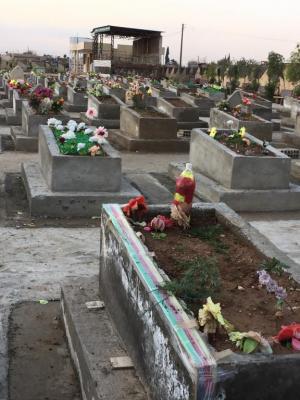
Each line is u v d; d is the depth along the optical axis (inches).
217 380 99.7
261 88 1734.7
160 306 120.3
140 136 550.9
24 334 174.4
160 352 117.7
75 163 310.0
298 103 897.5
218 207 200.8
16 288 208.8
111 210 175.9
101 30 2119.8
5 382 147.4
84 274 226.5
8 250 250.1
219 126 618.5
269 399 103.6
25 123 535.8
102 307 169.8
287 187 352.2
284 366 103.2
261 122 578.9
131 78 1422.2
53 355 163.0
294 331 109.2
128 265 144.6
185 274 136.8
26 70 2417.6
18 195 344.8
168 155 535.8
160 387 116.8
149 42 2202.3
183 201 185.5
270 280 138.1
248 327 119.5
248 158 339.3
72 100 903.1
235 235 185.0
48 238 270.4
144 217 189.5
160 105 747.4
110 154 322.7
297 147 580.1
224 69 2014.0
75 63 2637.8
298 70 1535.4
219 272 150.3
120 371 134.4
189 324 112.5
